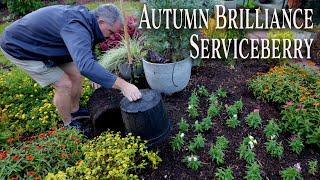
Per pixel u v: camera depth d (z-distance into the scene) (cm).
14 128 395
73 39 287
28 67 344
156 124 314
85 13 307
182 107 411
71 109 400
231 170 319
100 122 368
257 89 415
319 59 502
